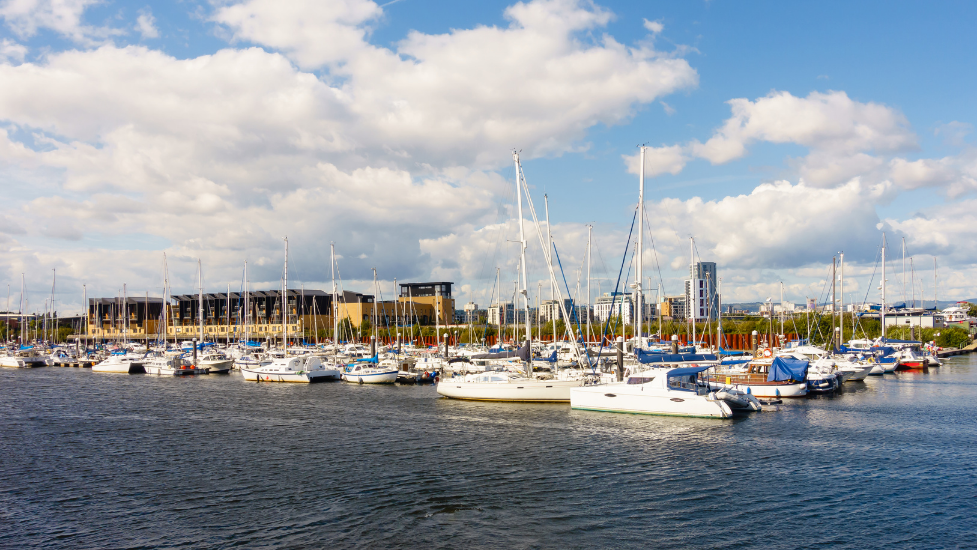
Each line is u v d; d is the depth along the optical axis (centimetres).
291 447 4178
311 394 7194
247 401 6606
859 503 2952
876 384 7800
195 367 10319
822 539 2527
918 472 3462
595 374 6128
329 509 2883
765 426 4719
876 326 14862
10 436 4669
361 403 6303
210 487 3250
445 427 4812
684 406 5081
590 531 2605
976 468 3547
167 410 5975
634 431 4547
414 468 3575
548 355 8544
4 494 3175
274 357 11344
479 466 3606
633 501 2972
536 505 2917
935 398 6397
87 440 4497
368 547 2450
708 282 11338
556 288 6812
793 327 13925
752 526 2661
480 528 2638
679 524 2684
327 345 13912
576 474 3422
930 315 19738
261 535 2580
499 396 6084
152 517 2808
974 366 11088
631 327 12450
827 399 6303
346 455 3919
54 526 2712
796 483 3259
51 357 13125
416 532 2597
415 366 8994
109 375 10294
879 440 4244
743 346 13250
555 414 5316
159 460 3850
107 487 3278
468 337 14950
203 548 2456
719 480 3303
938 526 2664
